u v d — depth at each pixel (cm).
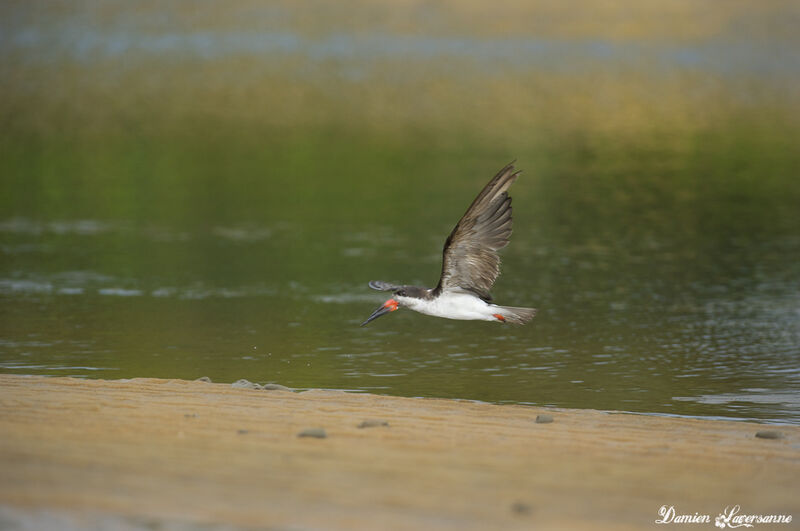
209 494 809
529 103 4641
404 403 1171
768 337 1641
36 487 807
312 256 2198
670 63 5616
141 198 2822
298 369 1442
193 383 1231
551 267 2122
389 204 2773
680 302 1864
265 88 4966
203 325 1677
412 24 6500
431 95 4825
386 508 792
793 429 1099
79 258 2142
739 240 2384
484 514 787
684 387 1374
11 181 3020
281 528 748
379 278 2020
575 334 1659
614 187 3016
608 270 2103
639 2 6756
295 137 3891
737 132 4041
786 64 5625
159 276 2011
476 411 1144
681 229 2491
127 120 4188
